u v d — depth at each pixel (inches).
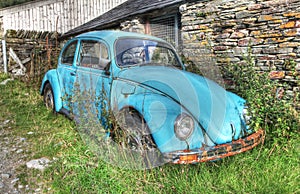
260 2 191.3
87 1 512.1
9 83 318.0
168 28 204.4
